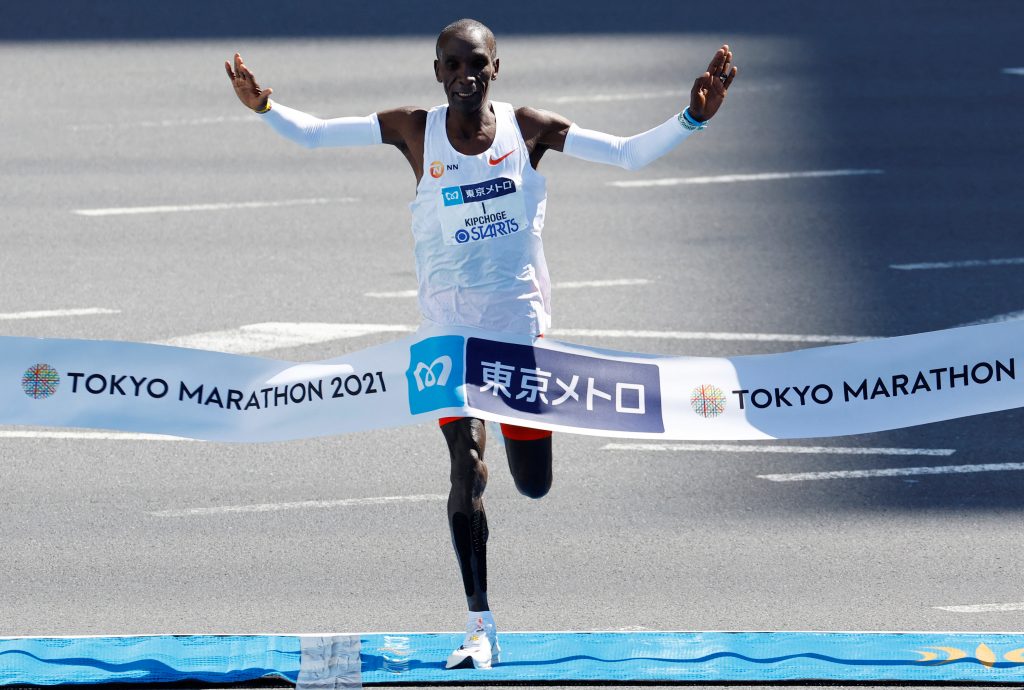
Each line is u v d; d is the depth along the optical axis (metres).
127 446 33.59
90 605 25.92
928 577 27.22
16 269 44.44
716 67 21.84
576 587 26.78
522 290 22.62
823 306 42.25
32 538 28.70
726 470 32.50
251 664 23.00
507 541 28.86
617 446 33.97
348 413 23.44
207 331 39.72
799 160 56.41
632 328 40.53
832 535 29.12
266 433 23.67
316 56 69.44
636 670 22.97
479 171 21.94
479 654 21.73
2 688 22.58
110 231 48.12
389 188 53.41
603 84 65.31
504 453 33.56
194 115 61.31
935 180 54.16
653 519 29.94
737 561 27.94
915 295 43.12
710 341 39.59
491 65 21.66
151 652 22.97
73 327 39.81
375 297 42.62
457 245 22.14
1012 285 44.06
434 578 27.17
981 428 34.84
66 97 63.34
